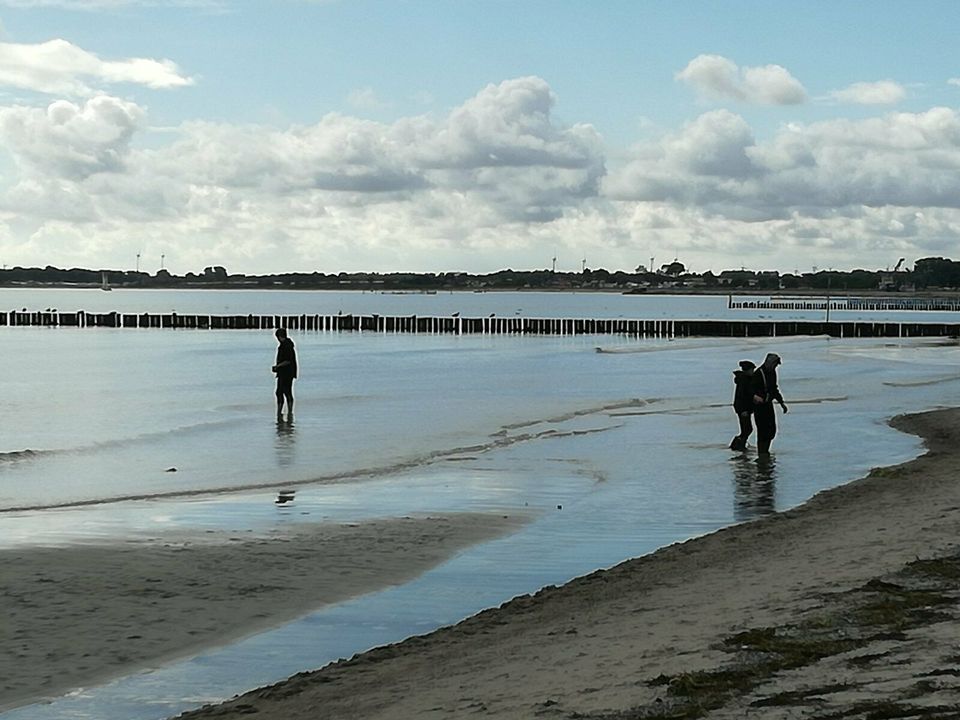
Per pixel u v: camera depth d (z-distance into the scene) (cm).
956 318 18038
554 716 682
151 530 1563
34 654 988
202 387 4631
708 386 4491
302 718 778
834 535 1334
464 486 1991
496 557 1403
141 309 19500
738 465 2231
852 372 5206
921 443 2550
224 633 1062
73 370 5691
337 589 1235
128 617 1110
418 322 11350
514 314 18088
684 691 698
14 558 1355
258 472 2200
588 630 955
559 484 2008
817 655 757
